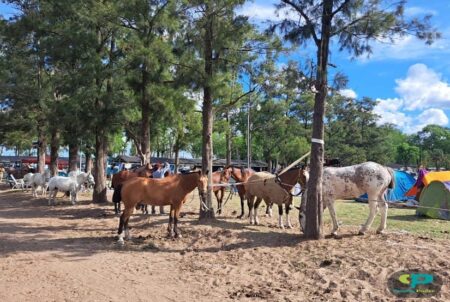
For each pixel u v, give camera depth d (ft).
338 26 35.99
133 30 64.64
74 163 94.68
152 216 53.01
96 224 50.75
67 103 65.41
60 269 29.81
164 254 34.37
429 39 33.27
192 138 116.16
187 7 48.60
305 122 202.18
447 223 49.03
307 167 44.62
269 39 47.85
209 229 41.39
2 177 167.43
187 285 25.99
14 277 27.68
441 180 53.72
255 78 49.44
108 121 67.15
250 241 36.63
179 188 39.45
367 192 36.88
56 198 83.76
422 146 369.09
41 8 75.97
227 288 25.26
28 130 100.68
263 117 178.29
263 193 44.83
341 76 35.06
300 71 35.27
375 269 26.22
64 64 77.00
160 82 58.13
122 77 65.98
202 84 47.19
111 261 32.17
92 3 65.10
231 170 55.06
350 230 40.34
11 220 55.21
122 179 57.67
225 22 47.39
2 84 83.61
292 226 45.32
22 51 82.94
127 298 23.67
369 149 232.53
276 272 28.09
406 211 62.64
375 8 34.22
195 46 47.47
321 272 26.78
